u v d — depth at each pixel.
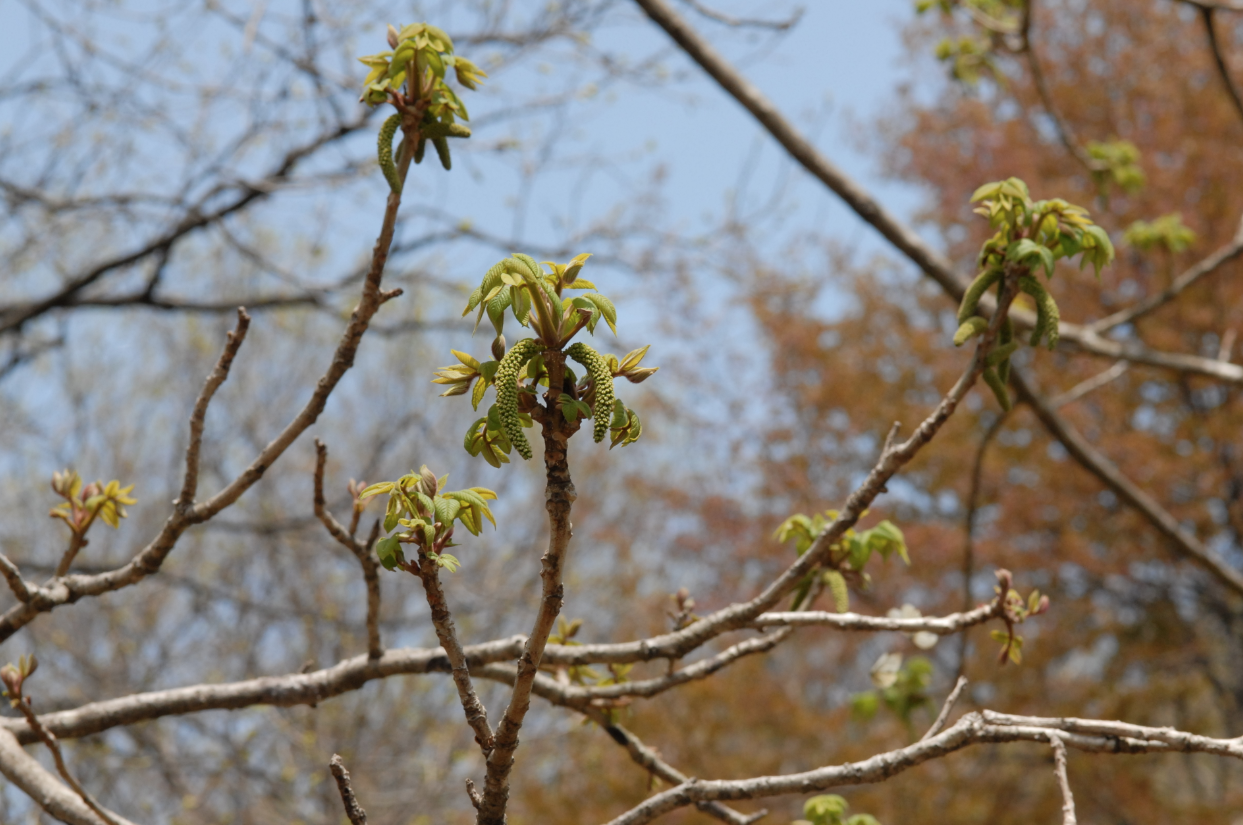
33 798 2.18
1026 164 11.77
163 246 6.85
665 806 2.03
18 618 2.37
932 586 10.97
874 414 11.61
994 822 9.52
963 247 12.62
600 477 13.78
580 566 13.74
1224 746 1.89
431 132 2.02
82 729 2.53
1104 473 4.90
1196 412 11.16
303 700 2.61
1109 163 5.32
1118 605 11.65
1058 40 12.20
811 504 11.73
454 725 9.87
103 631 10.68
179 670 11.18
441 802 10.12
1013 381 4.75
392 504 1.57
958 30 12.51
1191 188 10.94
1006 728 1.97
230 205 6.96
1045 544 10.84
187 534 11.53
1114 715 10.01
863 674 12.69
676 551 12.72
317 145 6.85
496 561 12.91
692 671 2.55
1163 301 5.04
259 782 9.05
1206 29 4.96
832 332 12.40
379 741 9.48
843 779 1.98
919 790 9.48
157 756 7.96
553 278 1.44
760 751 10.29
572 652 2.50
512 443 1.35
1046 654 10.23
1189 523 10.58
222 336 12.39
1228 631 11.58
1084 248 2.10
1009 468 11.09
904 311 12.42
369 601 2.54
